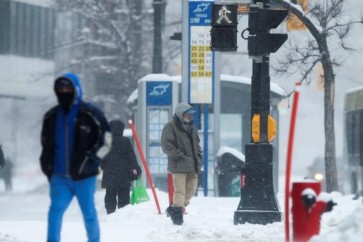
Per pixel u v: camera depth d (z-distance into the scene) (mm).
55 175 24312
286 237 24281
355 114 75062
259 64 37562
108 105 115125
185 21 58875
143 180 60156
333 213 40219
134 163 43000
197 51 59094
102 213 48688
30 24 128625
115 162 42781
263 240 31703
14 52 127312
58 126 24141
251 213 36969
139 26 110562
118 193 43250
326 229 35125
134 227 37094
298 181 24031
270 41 37062
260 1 37531
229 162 60312
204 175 60469
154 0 76938
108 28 112188
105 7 111438
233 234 33000
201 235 32688
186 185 38500
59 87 23984
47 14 129125
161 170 60344
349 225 22625
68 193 24500
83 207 24641
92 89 115500
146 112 60375
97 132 24188
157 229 34906
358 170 73500
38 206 67562
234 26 37312
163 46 122500
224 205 48500
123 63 110438
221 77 67562
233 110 67500
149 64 115938
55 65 129625
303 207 23781
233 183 60562
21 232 34281
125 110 111125
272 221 36812
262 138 37312
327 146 58344
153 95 60375
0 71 126375
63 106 24172
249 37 37281
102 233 34250
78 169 24094
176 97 60344
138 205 43344
